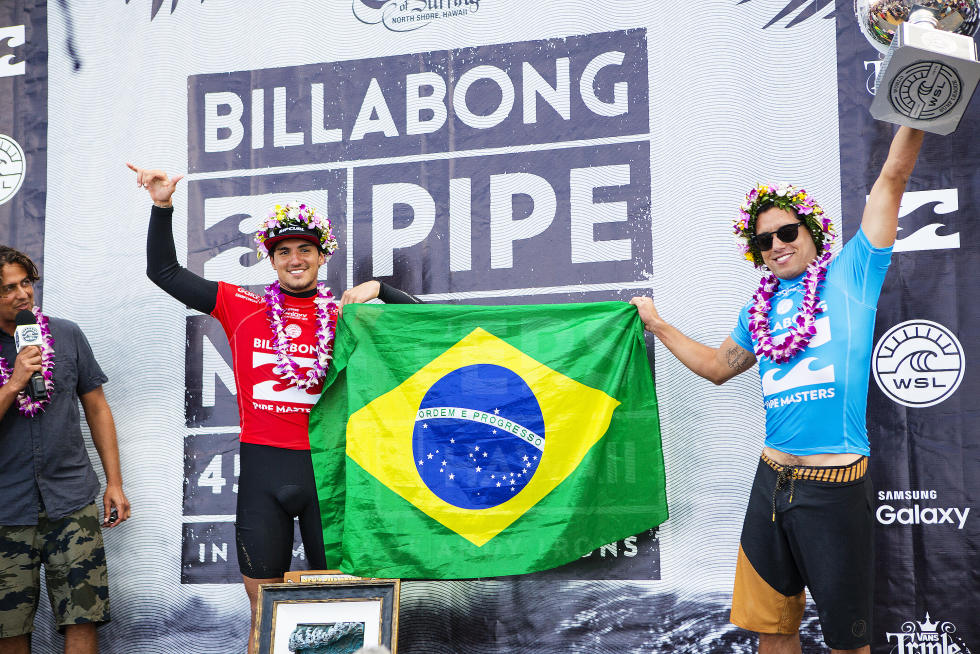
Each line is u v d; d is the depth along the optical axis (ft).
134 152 13.71
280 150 13.35
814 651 11.30
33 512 11.65
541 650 11.78
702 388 11.98
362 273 12.92
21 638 11.70
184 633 12.66
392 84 13.19
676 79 12.48
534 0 12.92
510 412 11.52
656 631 11.66
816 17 12.23
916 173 11.78
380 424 11.52
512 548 11.21
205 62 13.71
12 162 13.99
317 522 11.37
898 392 11.50
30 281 11.98
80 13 14.12
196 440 13.02
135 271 13.50
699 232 12.21
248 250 13.25
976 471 11.21
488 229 12.71
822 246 9.98
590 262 12.42
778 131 12.17
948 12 8.99
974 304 11.47
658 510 11.23
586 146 12.60
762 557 9.70
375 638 10.25
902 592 11.19
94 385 12.67
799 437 9.45
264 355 11.42
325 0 13.50
